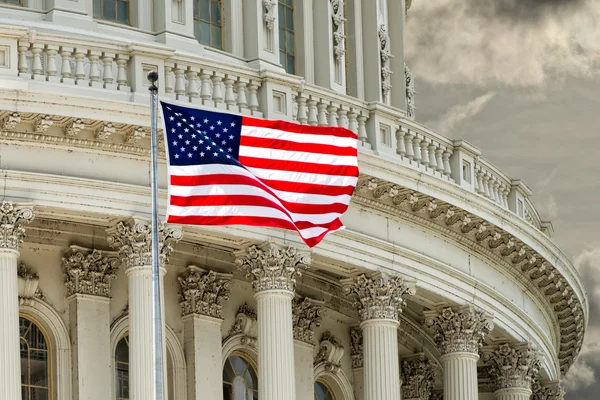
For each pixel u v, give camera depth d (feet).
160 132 193.98
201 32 221.87
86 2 209.67
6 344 187.01
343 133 195.72
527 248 226.38
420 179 210.38
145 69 197.06
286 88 205.05
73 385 201.67
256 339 215.51
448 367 219.82
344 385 224.74
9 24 192.85
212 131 190.39
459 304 219.20
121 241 195.42
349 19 240.73
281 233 202.59
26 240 201.87
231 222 187.73
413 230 214.69
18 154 191.62
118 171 195.00
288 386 199.93
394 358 209.56
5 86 188.14
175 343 209.67
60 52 194.18
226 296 212.84
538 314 238.27
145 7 215.10
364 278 209.77
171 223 188.96
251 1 223.10
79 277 203.51
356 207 209.26
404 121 214.07
